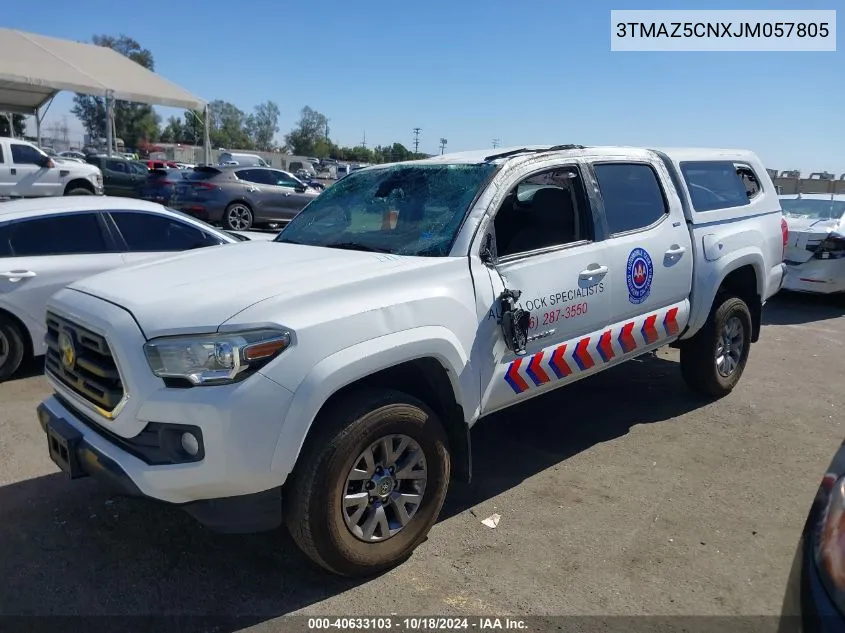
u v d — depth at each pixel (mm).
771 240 5824
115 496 3957
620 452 4676
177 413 2691
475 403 3510
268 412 2713
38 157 18000
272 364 2740
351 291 3055
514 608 3008
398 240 3768
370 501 3139
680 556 3426
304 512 2912
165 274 3379
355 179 4598
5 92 25766
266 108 128000
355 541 3080
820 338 8172
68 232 6078
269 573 3256
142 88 21234
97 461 2906
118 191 23656
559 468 4422
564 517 3799
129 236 6367
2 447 4566
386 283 3180
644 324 4605
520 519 3771
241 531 2828
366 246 3840
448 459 3428
